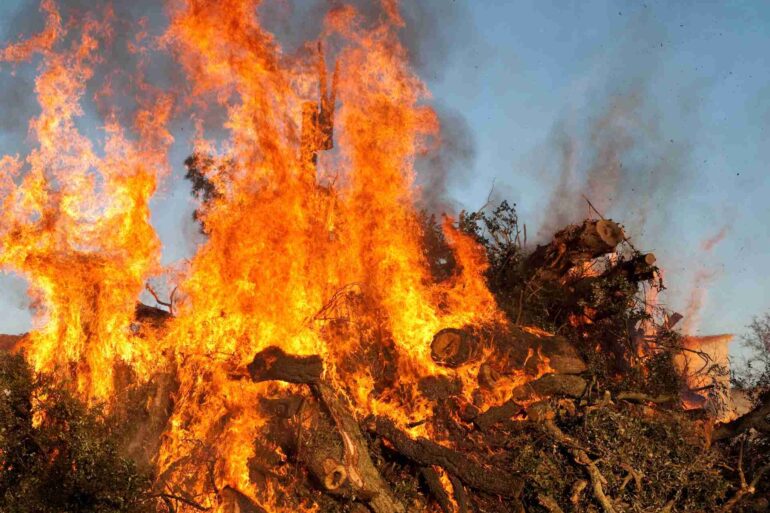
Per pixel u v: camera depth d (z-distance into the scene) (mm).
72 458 9719
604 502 10281
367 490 10000
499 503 10609
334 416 10242
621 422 10766
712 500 10859
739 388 13016
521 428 10883
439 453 10336
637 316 13531
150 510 9922
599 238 12828
